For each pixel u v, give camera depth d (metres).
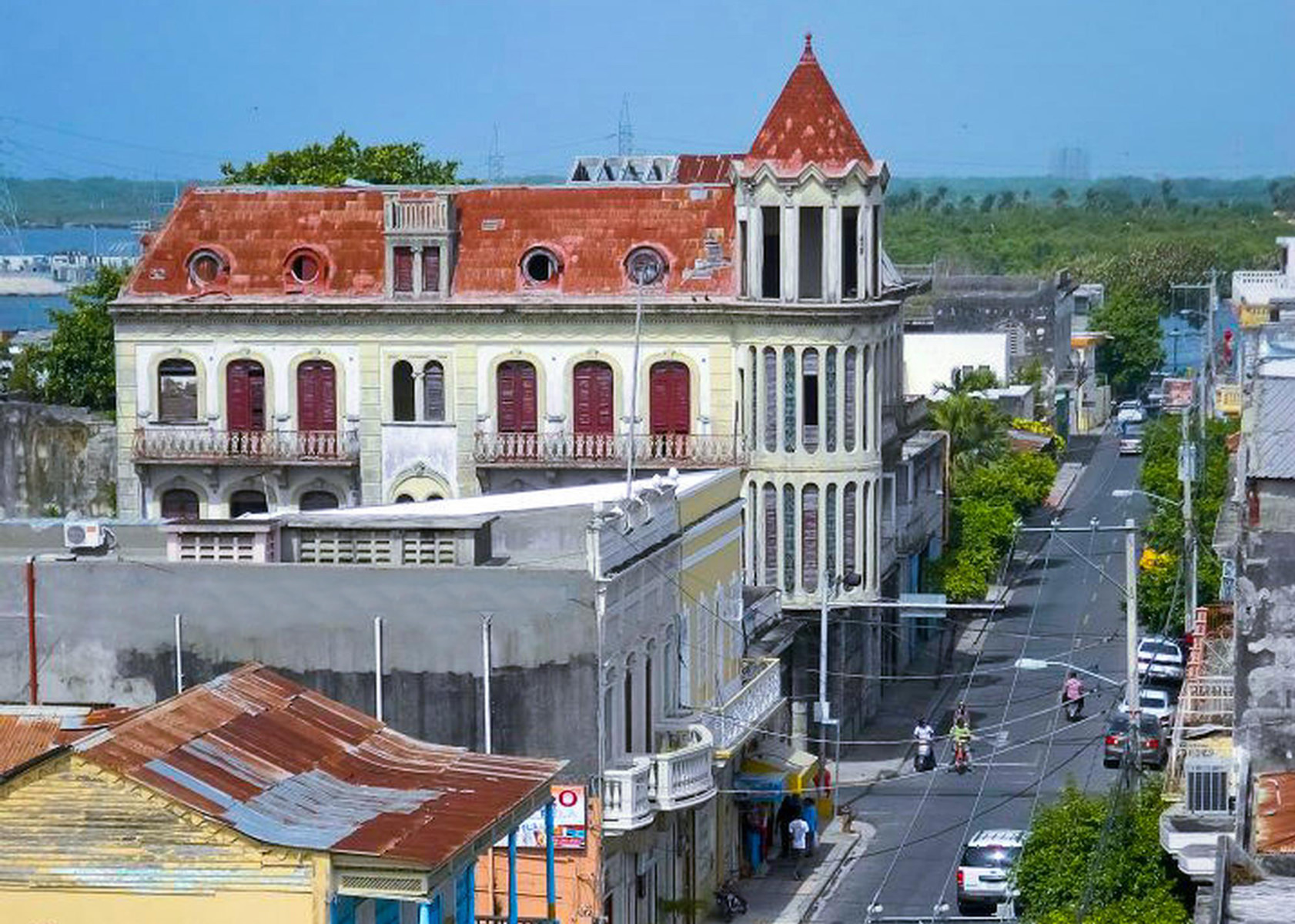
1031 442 152.38
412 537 64.81
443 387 102.31
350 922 42.88
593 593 63.00
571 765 63.09
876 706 102.50
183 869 41.88
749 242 98.12
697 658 76.50
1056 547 138.00
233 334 103.12
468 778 47.88
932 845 82.19
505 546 69.12
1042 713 100.31
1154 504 121.31
